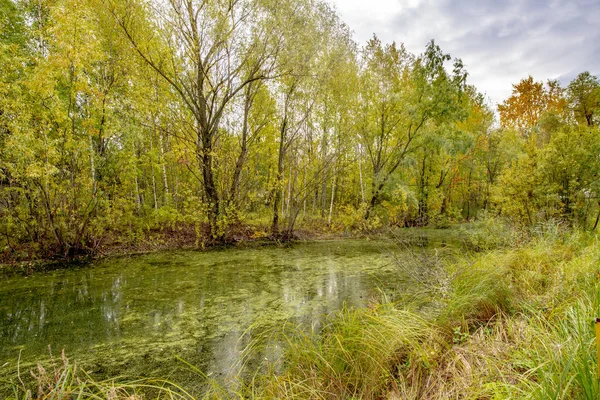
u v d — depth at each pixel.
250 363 3.56
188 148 11.16
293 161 15.30
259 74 11.23
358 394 2.42
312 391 2.26
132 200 10.45
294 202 13.04
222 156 12.02
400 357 2.83
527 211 9.04
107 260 8.73
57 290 6.25
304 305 5.45
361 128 14.55
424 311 4.09
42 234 8.55
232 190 12.27
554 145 9.09
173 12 9.76
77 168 8.45
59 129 7.76
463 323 3.26
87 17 7.69
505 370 2.08
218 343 4.13
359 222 14.43
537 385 1.64
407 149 15.32
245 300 5.72
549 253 5.29
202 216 10.89
